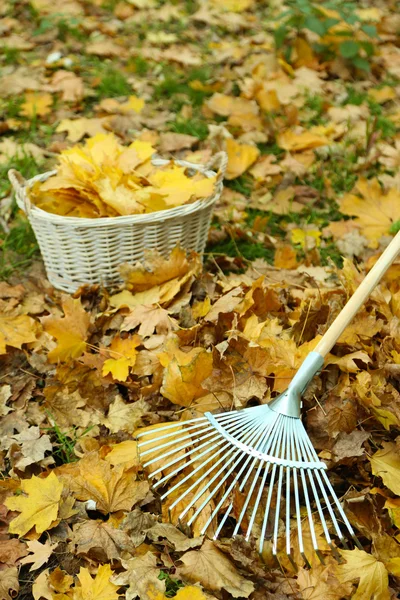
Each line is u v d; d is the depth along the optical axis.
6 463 2.56
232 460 2.46
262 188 3.38
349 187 3.44
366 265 2.94
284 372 2.56
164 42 4.79
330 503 2.44
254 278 2.96
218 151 3.05
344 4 4.22
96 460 2.47
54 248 2.85
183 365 2.55
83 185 2.88
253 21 5.20
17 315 2.85
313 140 3.58
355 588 2.30
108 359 2.69
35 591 2.30
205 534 2.37
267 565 2.33
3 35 4.77
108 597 2.28
